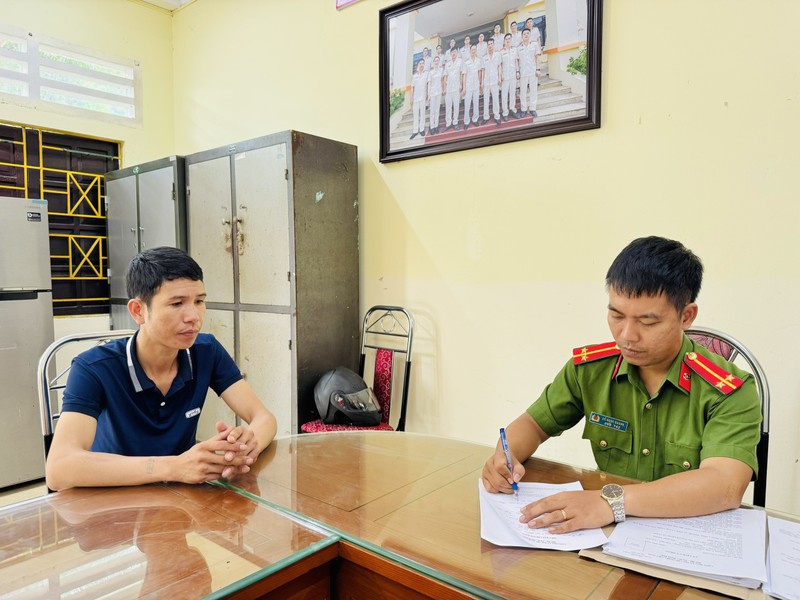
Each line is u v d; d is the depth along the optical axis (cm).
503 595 64
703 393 98
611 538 76
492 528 80
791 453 167
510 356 228
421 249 255
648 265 89
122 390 118
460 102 235
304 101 302
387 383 257
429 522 84
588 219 204
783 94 164
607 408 109
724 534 76
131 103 364
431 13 241
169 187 302
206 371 133
